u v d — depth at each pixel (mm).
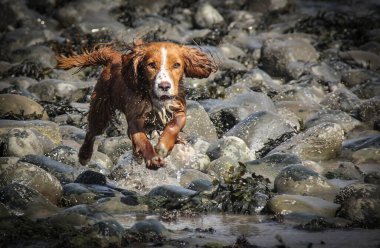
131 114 11680
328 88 20453
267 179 12320
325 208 10977
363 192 10805
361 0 31281
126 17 26828
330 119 16875
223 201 11422
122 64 11758
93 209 10312
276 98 19078
